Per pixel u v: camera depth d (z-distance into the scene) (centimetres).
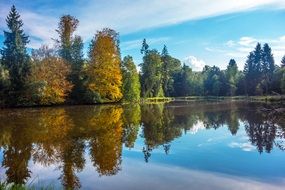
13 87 5162
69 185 1214
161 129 2612
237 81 11988
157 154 1700
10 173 1380
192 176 1304
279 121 2955
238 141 2047
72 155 1684
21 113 3894
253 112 3972
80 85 5909
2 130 2473
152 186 1190
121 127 2697
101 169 1420
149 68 8700
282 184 1213
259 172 1359
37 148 1847
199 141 2066
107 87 6062
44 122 2955
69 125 2758
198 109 4741
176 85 11925
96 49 5994
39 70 5334
